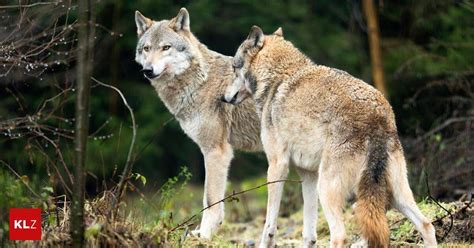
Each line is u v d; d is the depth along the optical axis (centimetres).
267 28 2744
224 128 1321
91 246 882
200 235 1202
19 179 981
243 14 2812
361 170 938
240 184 2416
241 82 1173
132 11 2611
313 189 1098
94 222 912
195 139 1333
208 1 2758
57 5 1188
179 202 1816
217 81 1327
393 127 960
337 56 2630
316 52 2658
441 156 1644
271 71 1116
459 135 1692
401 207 944
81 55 820
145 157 2653
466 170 1573
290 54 1118
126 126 2545
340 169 949
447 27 2228
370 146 938
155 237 927
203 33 2884
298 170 1103
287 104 1045
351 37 2642
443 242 1142
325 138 982
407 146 1802
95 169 2239
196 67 1322
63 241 898
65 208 995
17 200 923
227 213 1920
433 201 1245
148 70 1310
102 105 2625
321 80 1019
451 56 2056
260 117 1135
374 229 909
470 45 2041
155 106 2638
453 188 1552
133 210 1037
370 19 2350
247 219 1838
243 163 2666
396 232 1191
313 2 2817
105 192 1002
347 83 993
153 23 1377
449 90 2011
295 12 2745
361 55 2612
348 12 2772
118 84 2656
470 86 1911
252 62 1148
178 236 1009
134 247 905
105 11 2533
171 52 1319
